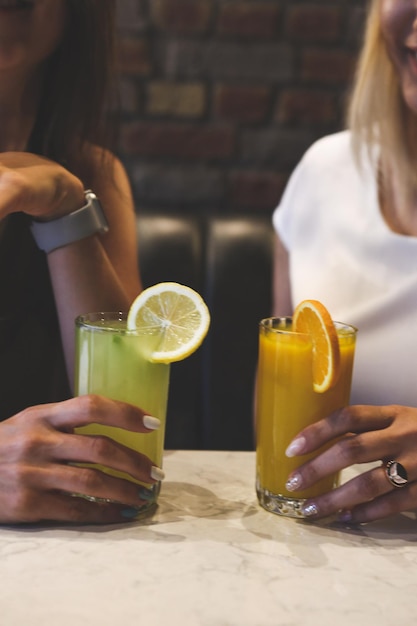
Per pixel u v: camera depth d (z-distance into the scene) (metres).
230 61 2.23
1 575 0.71
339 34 2.22
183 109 2.24
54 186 1.08
